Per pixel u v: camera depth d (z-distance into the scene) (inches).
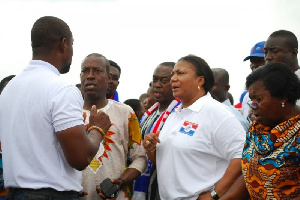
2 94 116.2
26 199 106.8
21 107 110.1
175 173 130.7
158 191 151.3
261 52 200.7
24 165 108.2
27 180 107.4
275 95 98.7
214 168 129.8
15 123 110.2
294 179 97.4
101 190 141.3
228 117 128.3
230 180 121.9
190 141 129.5
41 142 107.8
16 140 109.7
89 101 157.6
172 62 178.9
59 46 116.6
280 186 98.0
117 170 152.3
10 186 110.9
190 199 127.3
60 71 119.7
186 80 136.9
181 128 134.0
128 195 156.8
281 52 166.6
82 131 108.1
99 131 120.4
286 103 99.9
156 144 140.7
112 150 152.2
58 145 109.4
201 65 138.9
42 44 115.5
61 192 108.9
